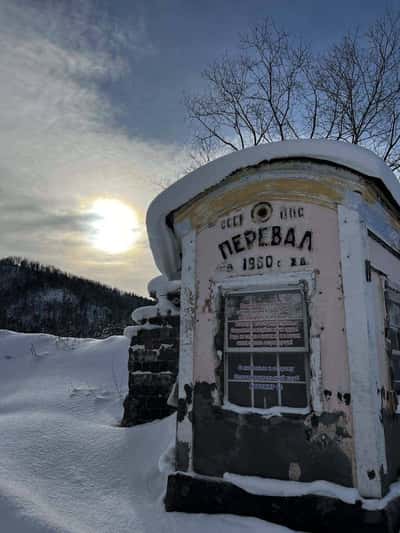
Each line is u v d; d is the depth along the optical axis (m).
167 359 7.47
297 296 4.09
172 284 7.86
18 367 13.62
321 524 3.40
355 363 3.66
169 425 6.06
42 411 8.56
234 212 4.57
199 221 4.75
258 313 4.23
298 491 3.55
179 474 4.12
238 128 13.45
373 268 4.22
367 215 4.13
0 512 3.57
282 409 3.88
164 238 5.14
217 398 4.19
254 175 4.42
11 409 9.02
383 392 3.91
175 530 3.60
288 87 13.09
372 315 3.82
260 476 3.83
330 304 3.89
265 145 4.24
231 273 4.43
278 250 4.25
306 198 4.23
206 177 4.57
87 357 13.65
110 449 5.48
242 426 4.02
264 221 4.38
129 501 4.27
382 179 3.93
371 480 3.41
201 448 4.16
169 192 4.77
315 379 3.79
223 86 13.45
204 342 4.41
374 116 12.03
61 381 11.56
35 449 5.25
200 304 4.53
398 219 4.95
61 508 3.97
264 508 3.65
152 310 7.86
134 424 7.28
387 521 3.25
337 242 3.99
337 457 3.59
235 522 3.59
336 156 3.94
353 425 3.57
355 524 3.30
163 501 4.19
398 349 4.71
